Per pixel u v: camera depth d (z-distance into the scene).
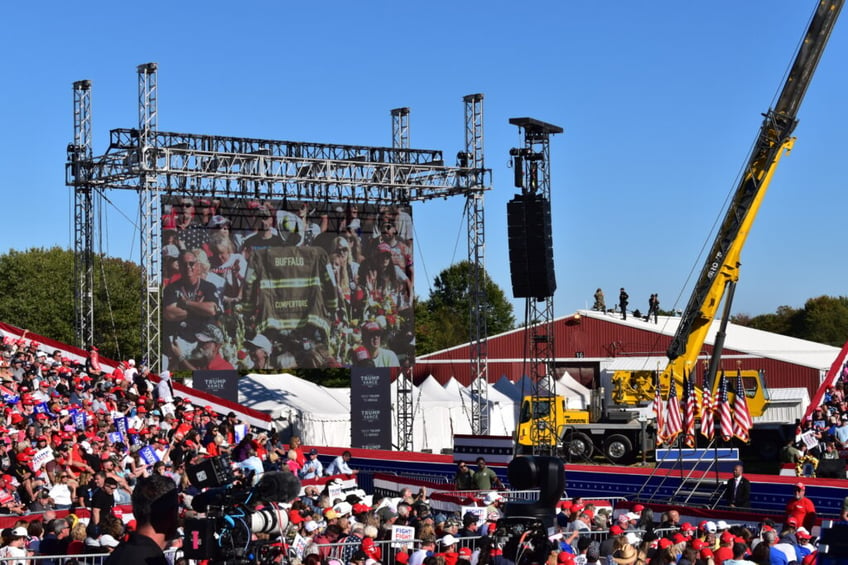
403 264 54.97
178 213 50.06
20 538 17.09
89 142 51.28
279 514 8.01
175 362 49.75
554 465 9.91
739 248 43.97
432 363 79.31
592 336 74.06
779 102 42.94
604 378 60.81
